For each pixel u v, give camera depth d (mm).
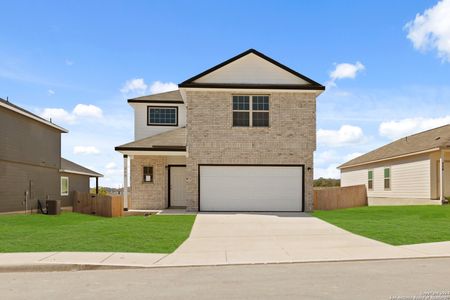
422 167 24844
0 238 12203
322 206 24828
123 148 20297
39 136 25859
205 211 19953
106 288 7102
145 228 14234
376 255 9883
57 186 28953
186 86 19906
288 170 20172
